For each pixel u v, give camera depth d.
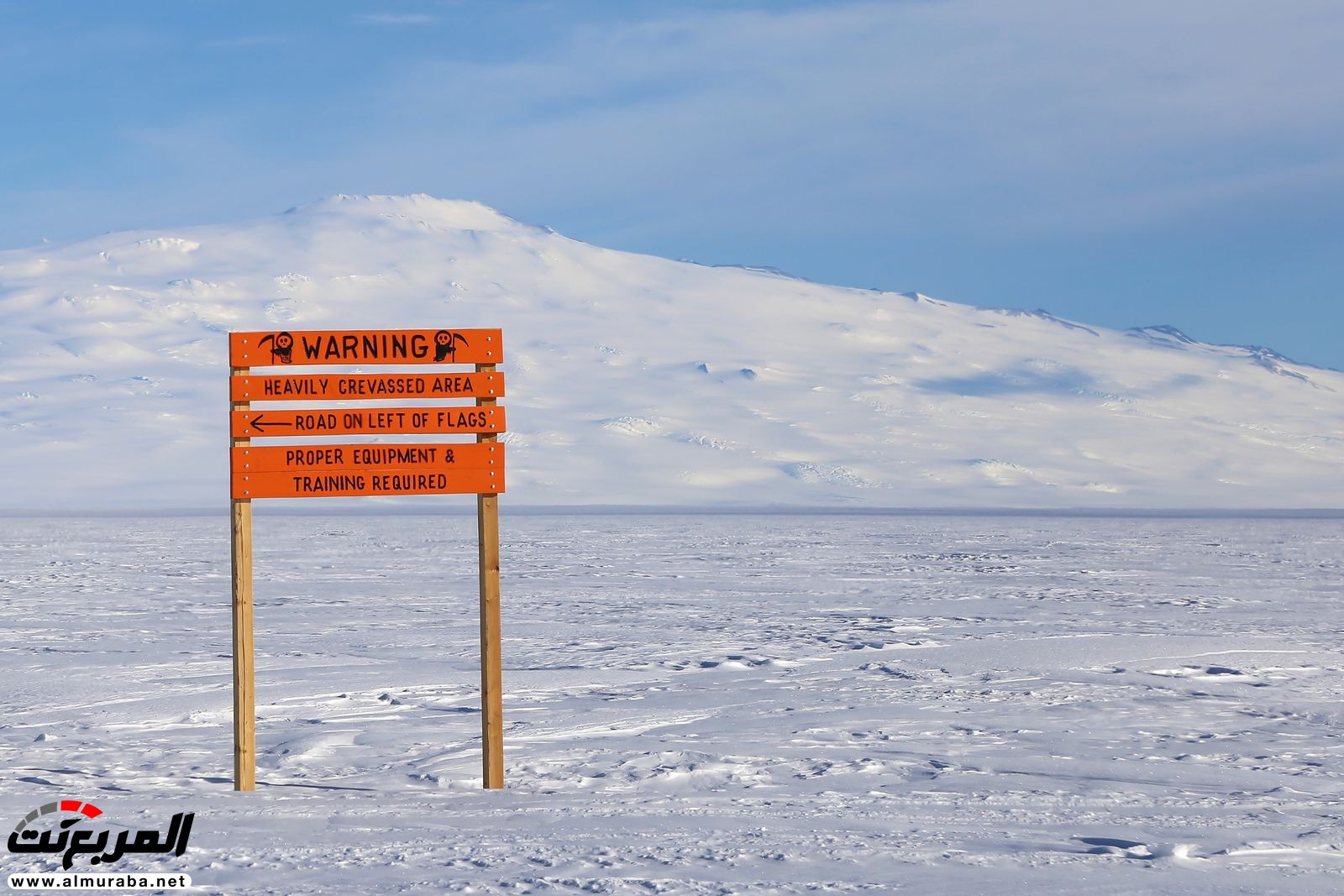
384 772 8.40
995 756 8.77
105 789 7.62
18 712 11.29
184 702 11.77
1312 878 5.31
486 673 7.82
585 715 10.86
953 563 36.88
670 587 27.38
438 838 5.92
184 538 57.81
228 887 5.00
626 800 7.11
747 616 20.89
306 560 38.50
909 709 11.21
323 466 7.92
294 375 7.92
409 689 12.71
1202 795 7.29
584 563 36.22
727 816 6.56
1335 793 7.49
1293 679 13.55
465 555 41.69
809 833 6.08
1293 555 43.34
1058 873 5.30
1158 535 63.62
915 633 18.28
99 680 13.30
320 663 14.84
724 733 9.92
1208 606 22.92
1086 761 8.55
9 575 31.66
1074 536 61.22
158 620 20.34
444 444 8.01
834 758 8.70
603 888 4.96
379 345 8.01
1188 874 5.34
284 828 6.19
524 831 6.11
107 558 39.88
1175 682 13.05
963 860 5.51
